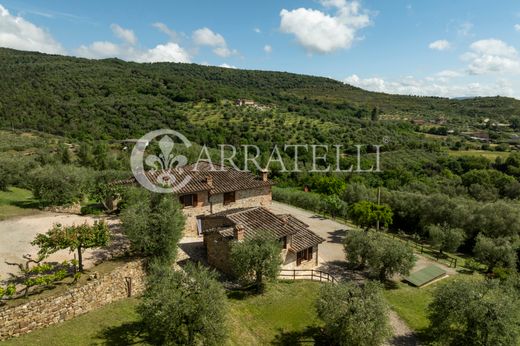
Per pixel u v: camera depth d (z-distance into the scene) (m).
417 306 22.70
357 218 33.44
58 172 30.67
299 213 43.31
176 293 13.33
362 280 25.38
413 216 42.62
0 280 16.31
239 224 22.78
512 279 23.03
